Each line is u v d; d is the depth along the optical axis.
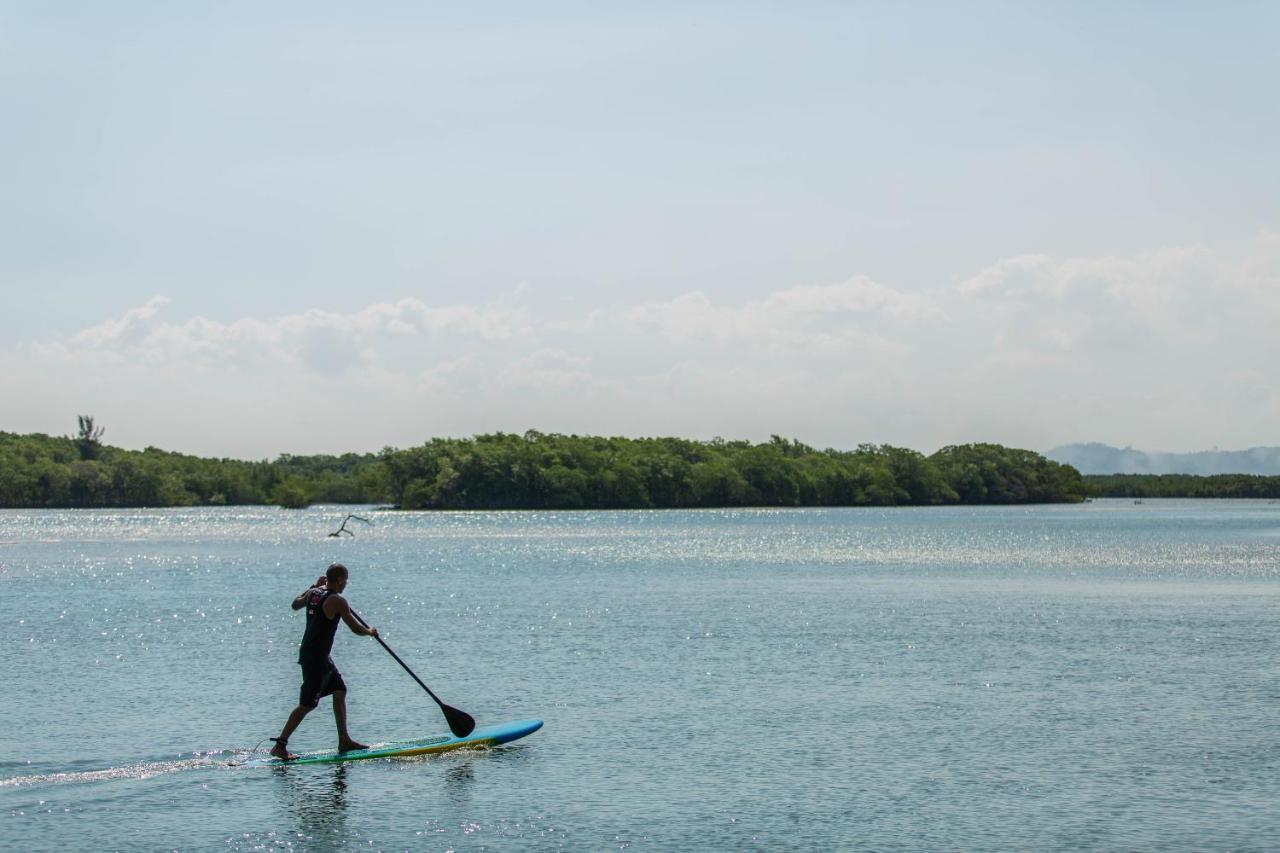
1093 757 16.67
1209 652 27.75
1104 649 28.33
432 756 16.89
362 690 22.47
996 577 55.59
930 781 15.37
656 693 21.94
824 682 23.20
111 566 68.06
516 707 20.58
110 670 25.25
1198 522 147.50
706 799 14.59
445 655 27.44
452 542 104.19
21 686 22.94
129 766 16.25
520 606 40.81
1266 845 12.80
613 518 183.88
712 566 66.19
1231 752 16.94
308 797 14.80
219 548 93.50
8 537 115.44
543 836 13.20
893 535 112.81
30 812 14.12
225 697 21.72
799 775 15.71
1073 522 151.62
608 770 16.03
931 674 24.25
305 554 83.38
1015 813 13.95
